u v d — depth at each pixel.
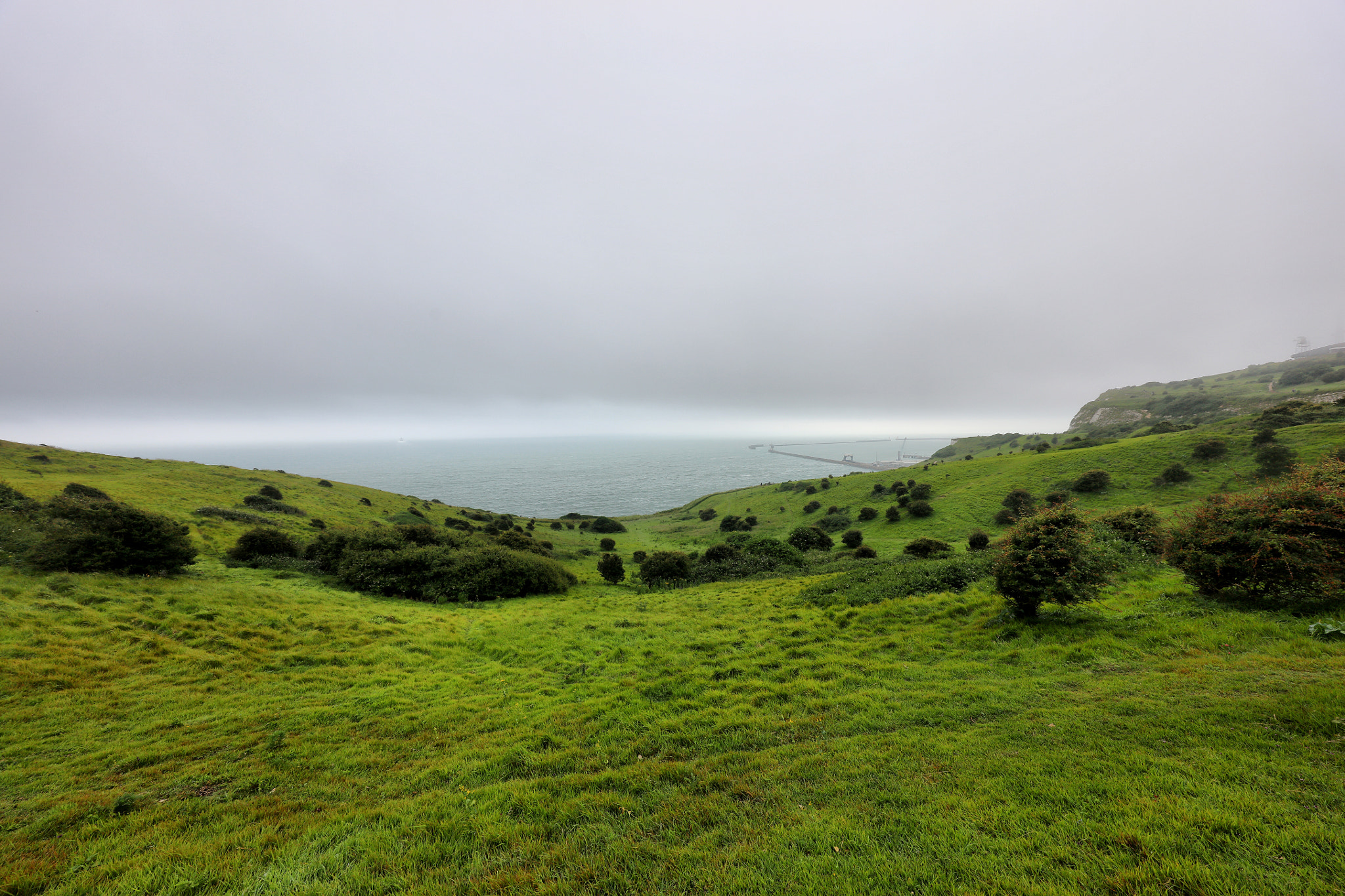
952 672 9.48
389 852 5.16
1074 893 3.80
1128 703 6.89
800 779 6.03
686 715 8.56
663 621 16.81
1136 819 4.43
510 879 4.63
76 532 17.59
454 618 19.41
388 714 9.55
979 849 4.39
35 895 4.66
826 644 12.35
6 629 11.99
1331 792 4.43
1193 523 11.47
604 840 5.17
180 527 20.25
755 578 28.06
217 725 8.95
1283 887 3.58
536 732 8.40
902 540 48.12
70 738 8.34
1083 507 46.31
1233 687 6.91
